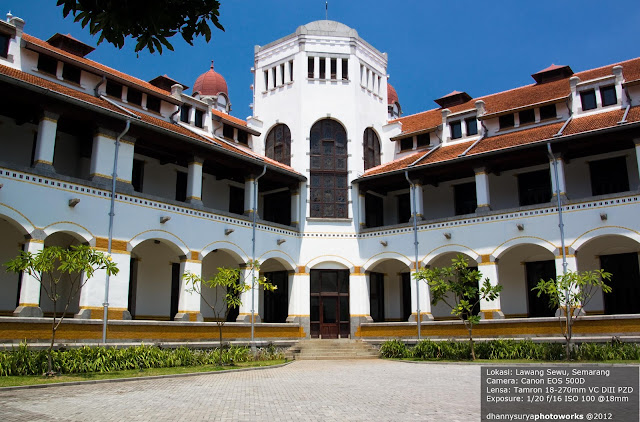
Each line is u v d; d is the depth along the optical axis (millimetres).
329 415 10055
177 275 28250
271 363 21906
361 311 29703
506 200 28734
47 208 19875
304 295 29734
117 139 22453
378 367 20359
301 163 31516
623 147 25031
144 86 28172
